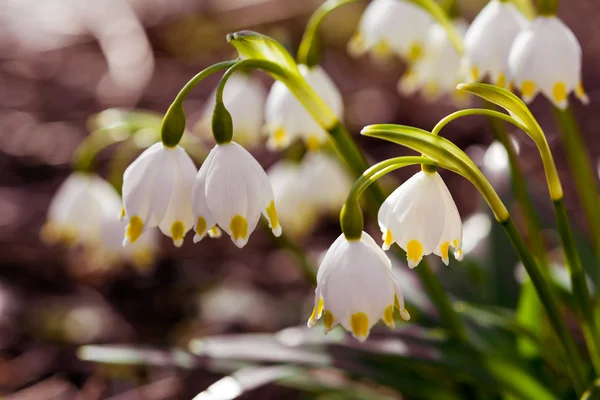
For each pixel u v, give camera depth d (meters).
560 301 0.54
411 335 0.48
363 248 0.41
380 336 0.49
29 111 1.09
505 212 0.42
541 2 0.45
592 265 0.54
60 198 0.55
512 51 0.45
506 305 0.54
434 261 0.56
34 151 0.97
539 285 0.43
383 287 0.40
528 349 0.51
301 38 1.25
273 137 0.50
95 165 0.88
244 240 0.41
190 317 0.72
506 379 0.47
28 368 0.64
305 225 0.59
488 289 0.55
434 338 0.48
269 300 0.73
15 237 0.80
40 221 0.83
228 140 0.41
